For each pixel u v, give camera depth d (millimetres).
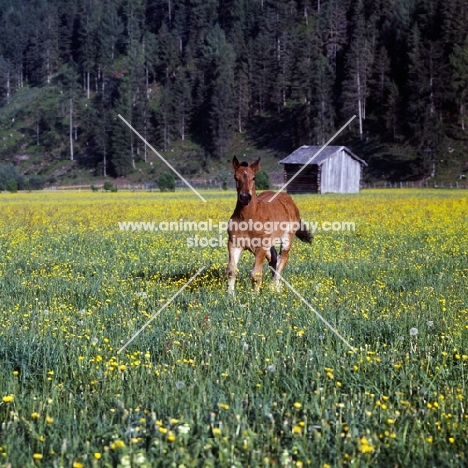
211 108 123000
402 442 4410
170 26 171125
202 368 6039
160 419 4797
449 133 98500
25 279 11023
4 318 7938
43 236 18766
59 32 182500
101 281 10914
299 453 4348
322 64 112000
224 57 130000
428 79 102250
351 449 4355
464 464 4250
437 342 6797
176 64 150625
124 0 179875
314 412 4926
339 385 5465
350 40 126438
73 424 4750
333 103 113688
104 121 126000
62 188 103625
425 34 112375
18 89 180000
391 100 103000
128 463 3959
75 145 137250
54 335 7000
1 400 5242
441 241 17109
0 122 155125
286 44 134500
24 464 4172
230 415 4773
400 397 5285
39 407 5047
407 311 8219
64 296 9555
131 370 5891
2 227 22234
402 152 98062
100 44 159500
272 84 131250
